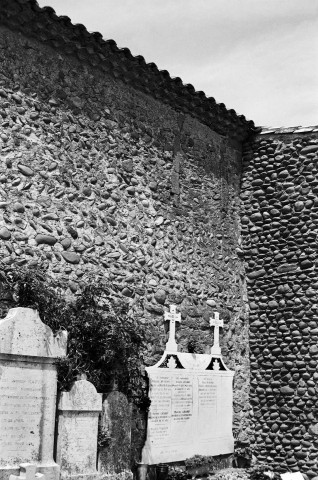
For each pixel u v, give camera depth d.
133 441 8.48
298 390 10.53
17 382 6.76
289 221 11.20
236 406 10.72
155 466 8.70
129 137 9.66
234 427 10.57
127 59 9.28
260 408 10.87
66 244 8.39
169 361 9.44
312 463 10.14
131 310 9.12
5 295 7.42
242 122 11.55
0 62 8.02
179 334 9.88
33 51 8.46
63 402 7.15
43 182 8.27
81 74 9.07
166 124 10.42
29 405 6.83
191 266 10.40
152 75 9.77
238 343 11.05
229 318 10.98
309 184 11.10
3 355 6.66
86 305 8.12
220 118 11.20
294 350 10.71
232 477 9.40
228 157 11.69
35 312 7.04
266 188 11.59
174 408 9.24
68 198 8.55
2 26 8.10
